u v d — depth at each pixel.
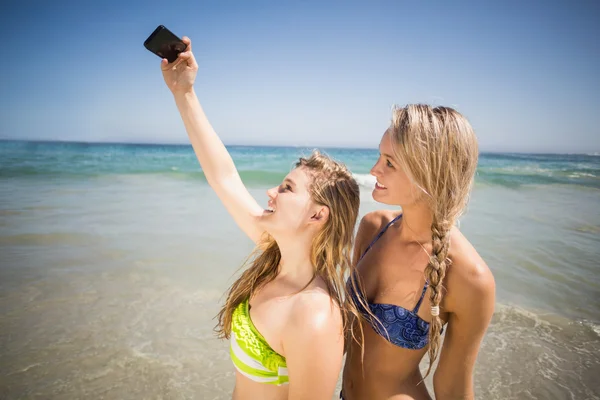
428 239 1.58
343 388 1.87
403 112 1.48
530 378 3.47
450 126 1.39
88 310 4.57
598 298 4.94
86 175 18.58
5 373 3.49
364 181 17.02
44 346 3.89
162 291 5.06
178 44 1.94
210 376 3.53
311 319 1.36
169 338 4.06
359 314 1.67
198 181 16.95
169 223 8.48
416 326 1.57
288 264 1.62
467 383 1.57
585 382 3.42
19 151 39.31
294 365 1.38
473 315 1.45
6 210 9.59
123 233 7.62
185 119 2.05
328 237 1.57
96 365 3.63
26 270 5.70
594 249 6.95
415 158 1.40
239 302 1.87
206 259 6.19
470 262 1.43
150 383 3.42
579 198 14.15
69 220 8.64
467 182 1.45
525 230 8.31
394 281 1.64
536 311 4.60
